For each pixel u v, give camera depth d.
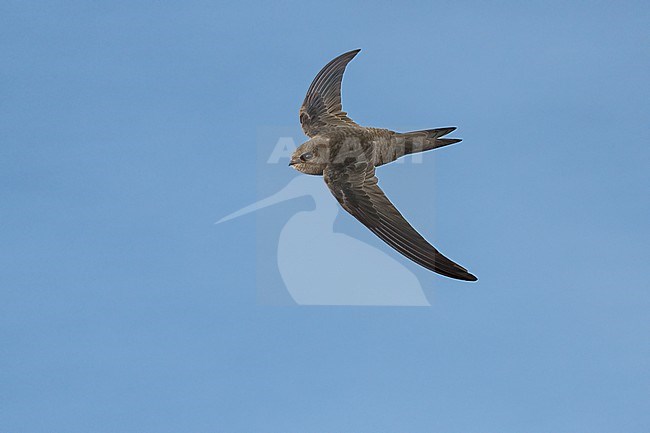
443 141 12.83
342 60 14.66
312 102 14.05
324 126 13.36
